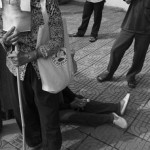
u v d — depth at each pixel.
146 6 2.96
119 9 7.98
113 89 3.49
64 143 2.52
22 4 1.58
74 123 2.66
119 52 3.34
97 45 5.14
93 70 4.03
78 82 3.65
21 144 2.51
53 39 1.71
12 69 1.95
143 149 2.46
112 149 2.45
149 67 4.19
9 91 2.28
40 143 2.42
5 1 1.62
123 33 3.22
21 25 1.64
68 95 2.79
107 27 6.36
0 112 2.59
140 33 3.11
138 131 2.70
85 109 2.82
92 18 6.97
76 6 8.25
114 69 3.56
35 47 1.77
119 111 2.85
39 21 1.67
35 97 1.96
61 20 1.71
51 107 1.96
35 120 2.25
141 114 2.98
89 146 2.48
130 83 3.53
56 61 1.82
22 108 1.98
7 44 1.83
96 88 3.51
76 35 5.59
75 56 4.56
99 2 5.02
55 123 2.05
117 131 2.69
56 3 1.66
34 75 1.87
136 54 3.30
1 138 2.59
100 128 2.72
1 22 1.75
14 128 2.73
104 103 2.89
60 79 1.86
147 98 3.30
